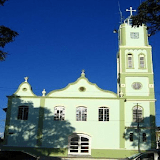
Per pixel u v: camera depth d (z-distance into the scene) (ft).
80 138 115.44
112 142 114.01
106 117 117.50
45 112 118.52
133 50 130.52
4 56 71.05
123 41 132.16
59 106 119.44
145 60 128.77
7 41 71.77
